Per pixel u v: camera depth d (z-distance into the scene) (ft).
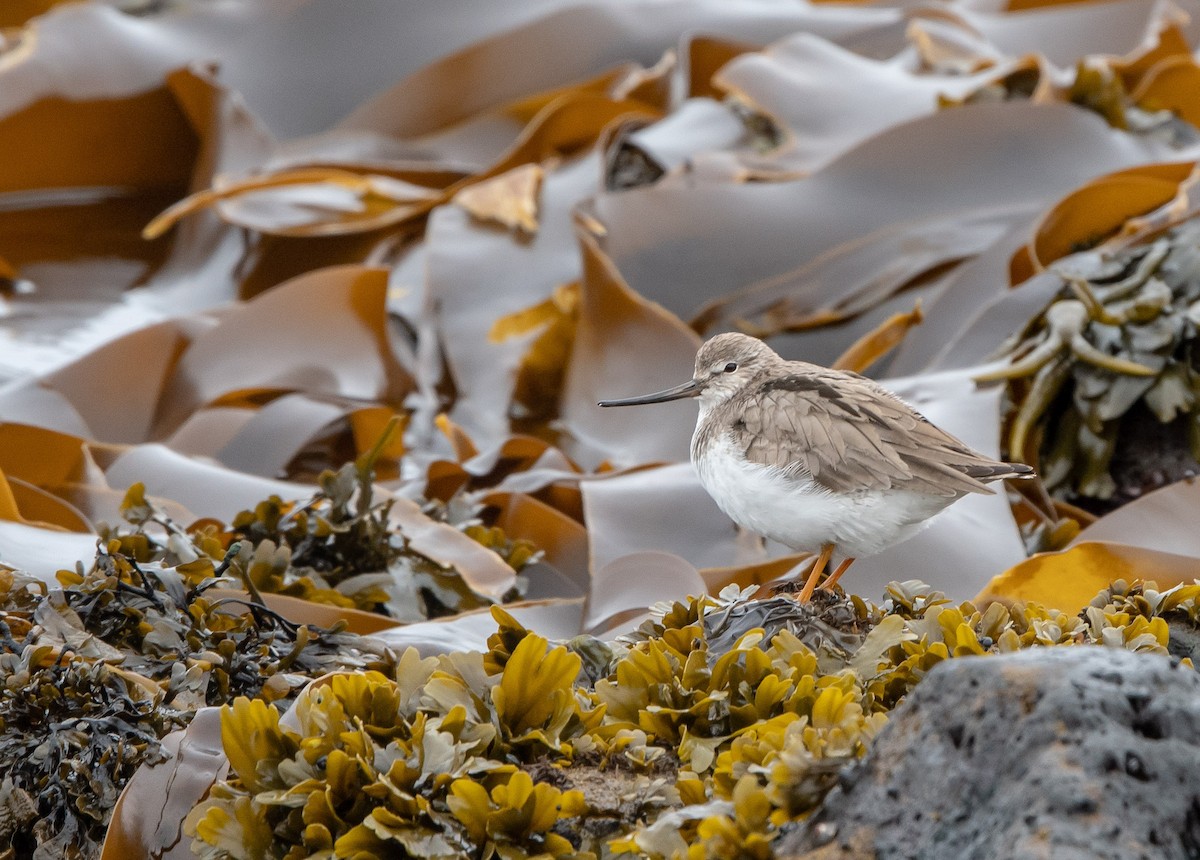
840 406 23.84
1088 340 33.63
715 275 41.93
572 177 45.52
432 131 54.13
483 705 17.89
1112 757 13.10
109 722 19.62
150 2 59.00
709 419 26.11
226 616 22.77
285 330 39.70
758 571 27.66
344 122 54.29
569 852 16.01
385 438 28.40
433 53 55.11
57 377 37.42
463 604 27.86
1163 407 32.63
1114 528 28.04
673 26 55.57
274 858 16.48
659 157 46.98
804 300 41.29
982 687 13.97
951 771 13.75
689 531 29.63
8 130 52.42
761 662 18.12
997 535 27.96
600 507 29.94
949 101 46.24
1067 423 33.58
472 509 30.68
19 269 48.52
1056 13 55.77
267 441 36.24
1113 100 45.52
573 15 55.01
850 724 15.69
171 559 24.93
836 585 24.58
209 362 38.88
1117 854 12.44
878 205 42.55
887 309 40.47
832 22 55.42
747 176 44.88
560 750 17.52
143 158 54.65
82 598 22.15
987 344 34.53
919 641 19.13
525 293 42.24
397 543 28.40
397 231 47.65
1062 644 19.07
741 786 14.80
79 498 30.63
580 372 39.01
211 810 16.47
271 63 55.31
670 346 37.65
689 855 14.58
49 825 19.38
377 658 23.00
